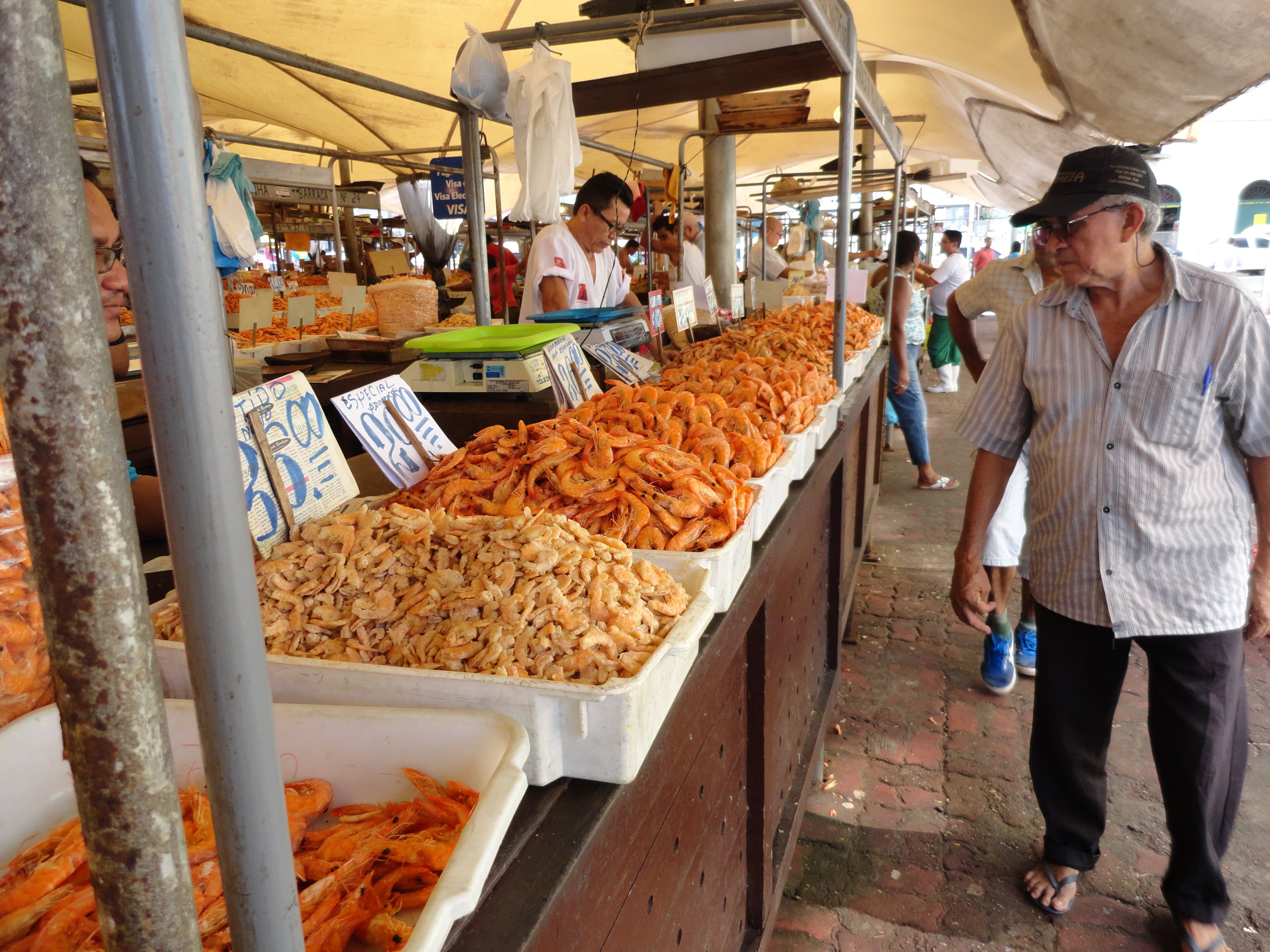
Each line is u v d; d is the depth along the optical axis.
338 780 0.87
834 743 2.90
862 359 3.46
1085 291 1.83
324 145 9.84
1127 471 1.79
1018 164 8.43
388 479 1.56
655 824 1.02
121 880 0.42
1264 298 14.70
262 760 0.46
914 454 5.86
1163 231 15.68
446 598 0.99
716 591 1.26
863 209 9.32
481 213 3.06
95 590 0.38
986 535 2.13
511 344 2.23
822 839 2.42
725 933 1.55
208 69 5.81
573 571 0.98
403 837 0.79
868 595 4.16
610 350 2.69
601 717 0.85
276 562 1.08
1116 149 1.69
